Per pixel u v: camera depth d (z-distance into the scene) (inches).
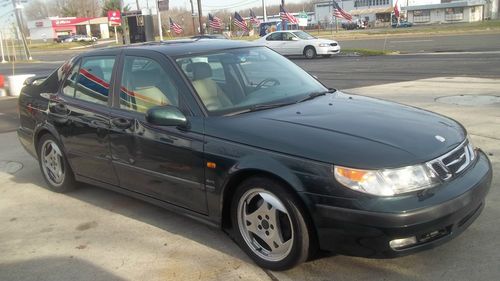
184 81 165.0
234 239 159.9
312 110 158.4
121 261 155.4
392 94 422.6
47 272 151.6
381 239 121.7
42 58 1577.3
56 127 210.4
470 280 131.8
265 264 143.8
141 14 874.8
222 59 180.7
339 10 1574.8
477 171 141.8
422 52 896.3
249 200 145.7
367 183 122.6
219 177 146.8
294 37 993.5
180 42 195.8
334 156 127.3
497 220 165.0
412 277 134.8
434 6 3602.4
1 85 589.0
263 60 192.2
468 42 1071.0
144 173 172.6
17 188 233.6
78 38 3408.0
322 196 126.1
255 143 139.9
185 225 179.2
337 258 146.6
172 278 143.0
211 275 143.3
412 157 127.6
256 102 166.1
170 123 155.1
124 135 176.7
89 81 200.4
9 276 150.6
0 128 380.8
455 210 126.3
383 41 1368.1
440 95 397.4
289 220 135.2
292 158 131.8
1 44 1470.2
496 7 3895.2
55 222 189.9
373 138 134.9
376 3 4047.7
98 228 181.6
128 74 183.6
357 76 600.1
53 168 222.8
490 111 323.0
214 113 156.8
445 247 149.3
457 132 149.6
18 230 184.9
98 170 194.9
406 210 120.5
